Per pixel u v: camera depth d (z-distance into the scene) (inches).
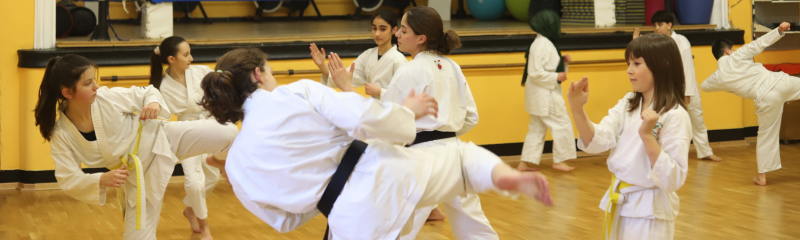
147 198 219.8
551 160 447.8
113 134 209.2
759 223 305.6
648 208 179.2
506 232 294.2
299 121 142.3
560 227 300.8
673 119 173.0
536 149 417.4
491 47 434.6
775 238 284.0
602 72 459.2
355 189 140.5
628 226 184.1
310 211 150.8
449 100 221.5
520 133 448.5
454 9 652.7
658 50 173.8
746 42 496.7
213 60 390.9
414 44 225.5
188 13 591.8
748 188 368.8
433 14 224.7
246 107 149.7
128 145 212.5
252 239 288.5
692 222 306.8
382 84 299.4
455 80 225.8
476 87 436.1
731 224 303.7
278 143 142.3
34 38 375.2
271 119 143.9
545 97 406.9
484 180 141.8
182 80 295.0
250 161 144.9
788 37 518.6
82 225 311.3
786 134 494.0
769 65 500.4
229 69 150.8
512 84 443.5
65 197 362.0
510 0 555.2
